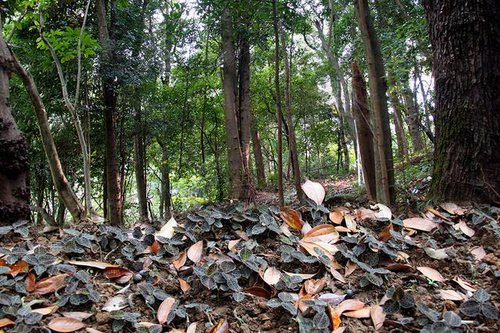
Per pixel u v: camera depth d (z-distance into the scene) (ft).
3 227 8.74
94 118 29.22
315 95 53.06
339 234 8.71
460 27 9.97
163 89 36.29
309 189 9.99
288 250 7.75
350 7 33.30
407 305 6.19
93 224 9.80
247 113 32.99
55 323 5.62
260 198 30.50
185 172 41.22
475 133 9.92
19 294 6.36
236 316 6.23
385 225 8.98
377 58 11.19
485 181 9.80
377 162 11.05
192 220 9.09
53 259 7.21
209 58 36.76
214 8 21.83
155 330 5.76
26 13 14.15
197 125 42.55
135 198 58.80
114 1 25.95
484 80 9.87
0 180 9.56
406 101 27.78
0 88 9.84
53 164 10.63
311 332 5.60
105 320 5.96
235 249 7.99
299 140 63.62
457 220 9.27
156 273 7.44
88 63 22.54
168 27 28.27
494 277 7.13
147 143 38.70
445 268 7.60
